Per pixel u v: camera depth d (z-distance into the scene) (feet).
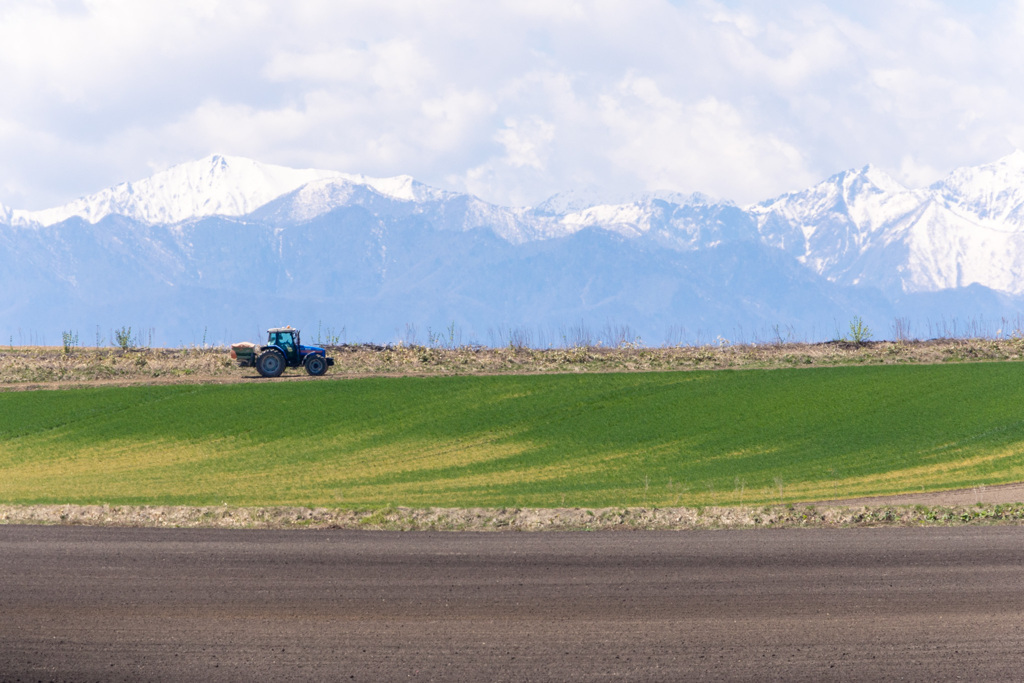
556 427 135.54
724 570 57.06
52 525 72.90
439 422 139.85
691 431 130.52
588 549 62.69
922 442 118.83
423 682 40.91
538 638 45.78
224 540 65.72
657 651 44.21
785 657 43.55
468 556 60.80
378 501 93.20
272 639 45.57
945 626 47.16
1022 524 71.41
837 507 79.20
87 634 46.11
